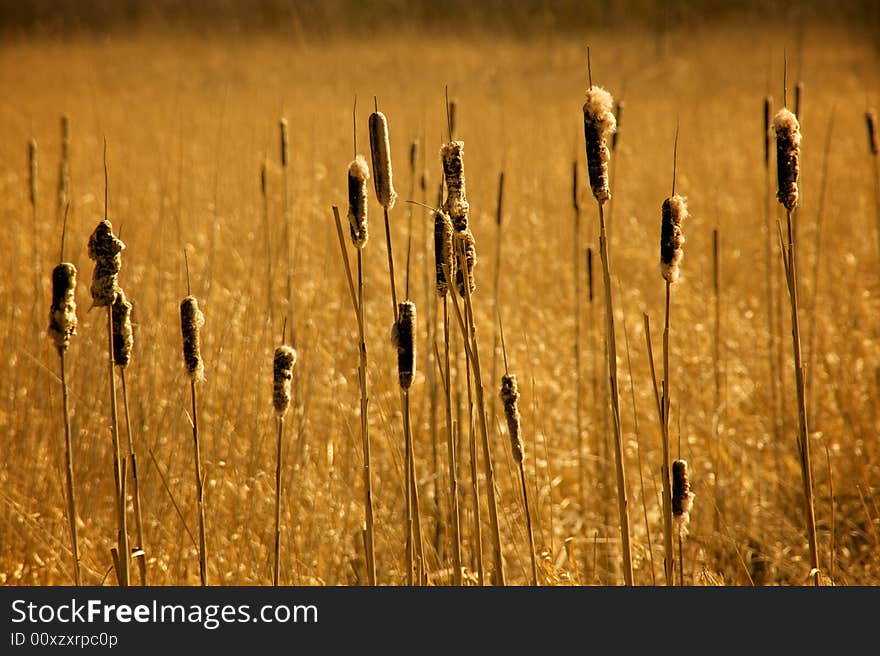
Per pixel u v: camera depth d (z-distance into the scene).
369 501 6.64
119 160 22.28
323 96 36.59
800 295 14.88
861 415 11.84
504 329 13.91
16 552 9.15
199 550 6.69
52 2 71.00
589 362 13.38
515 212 19.03
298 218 16.73
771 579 9.81
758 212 18.36
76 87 41.91
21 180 20.75
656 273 16.38
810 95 33.66
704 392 12.60
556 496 11.13
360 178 5.88
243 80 44.69
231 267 15.38
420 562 6.89
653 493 10.93
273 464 10.37
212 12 68.44
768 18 59.00
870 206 18.62
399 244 16.72
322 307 13.75
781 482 10.70
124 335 6.25
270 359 12.06
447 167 6.22
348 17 67.06
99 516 9.66
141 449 9.93
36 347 11.41
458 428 7.78
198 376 6.43
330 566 9.58
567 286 15.70
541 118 29.39
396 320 6.27
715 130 25.92
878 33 51.50
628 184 20.80
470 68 50.69
